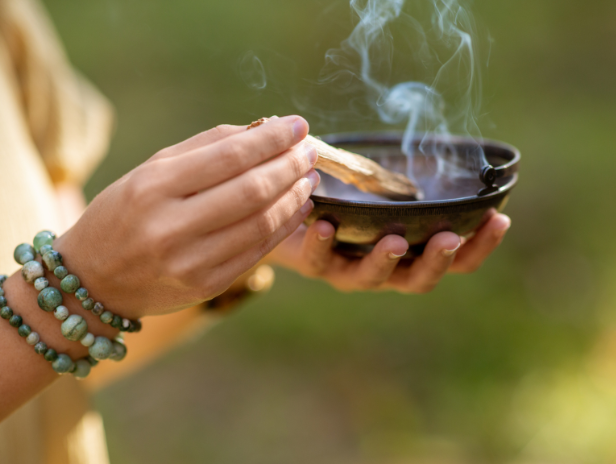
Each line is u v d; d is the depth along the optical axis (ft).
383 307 8.62
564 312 8.07
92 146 4.63
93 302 2.22
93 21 13.61
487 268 8.75
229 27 12.18
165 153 2.08
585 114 10.67
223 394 7.73
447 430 6.98
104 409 7.53
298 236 3.51
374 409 7.32
